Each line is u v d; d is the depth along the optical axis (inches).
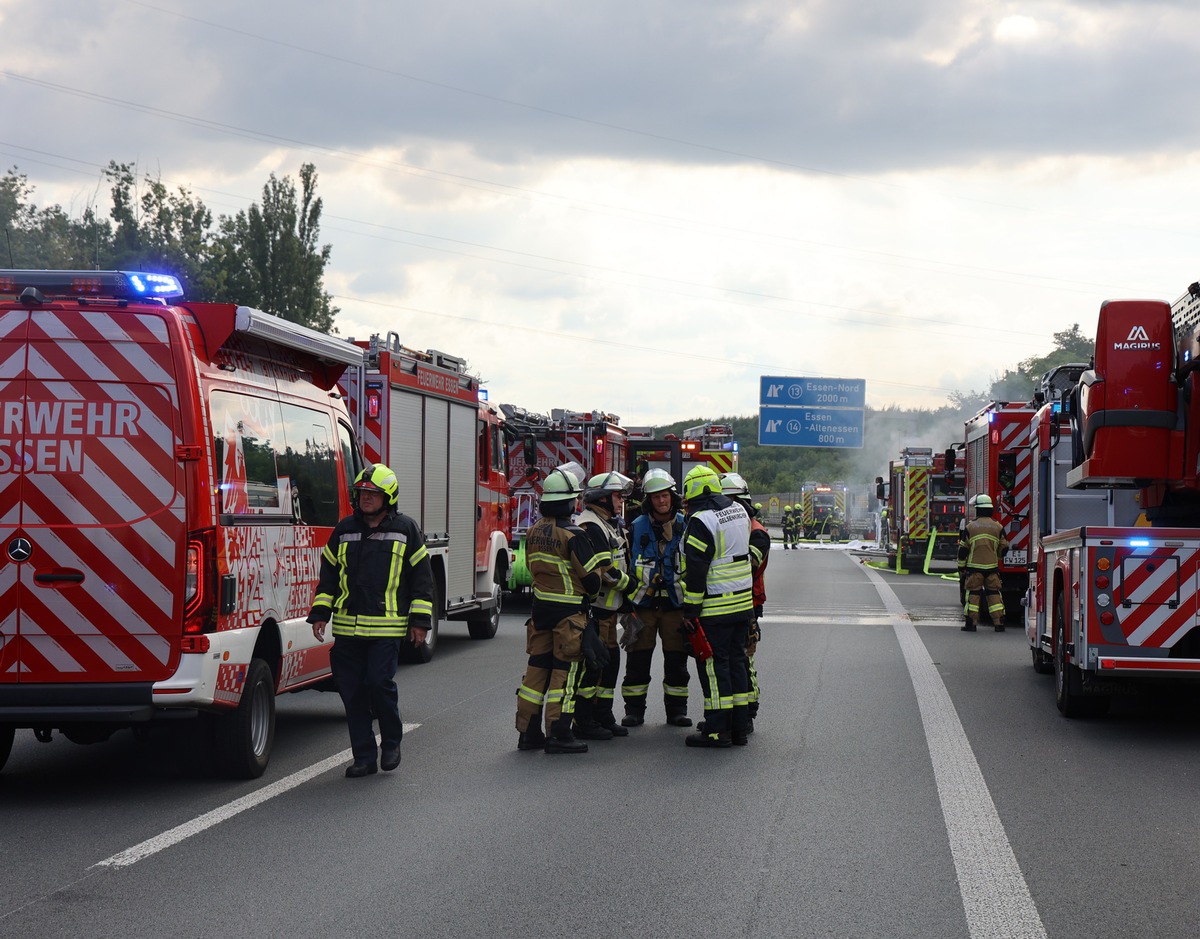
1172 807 295.4
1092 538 391.5
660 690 497.4
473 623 677.3
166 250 1781.5
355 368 542.0
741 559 367.2
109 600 293.4
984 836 265.7
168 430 296.4
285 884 228.7
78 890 225.0
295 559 356.8
